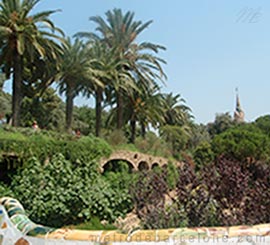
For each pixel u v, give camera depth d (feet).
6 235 7.32
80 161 40.57
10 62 75.41
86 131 145.79
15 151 43.47
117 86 96.02
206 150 80.33
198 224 18.37
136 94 115.24
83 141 57.41
